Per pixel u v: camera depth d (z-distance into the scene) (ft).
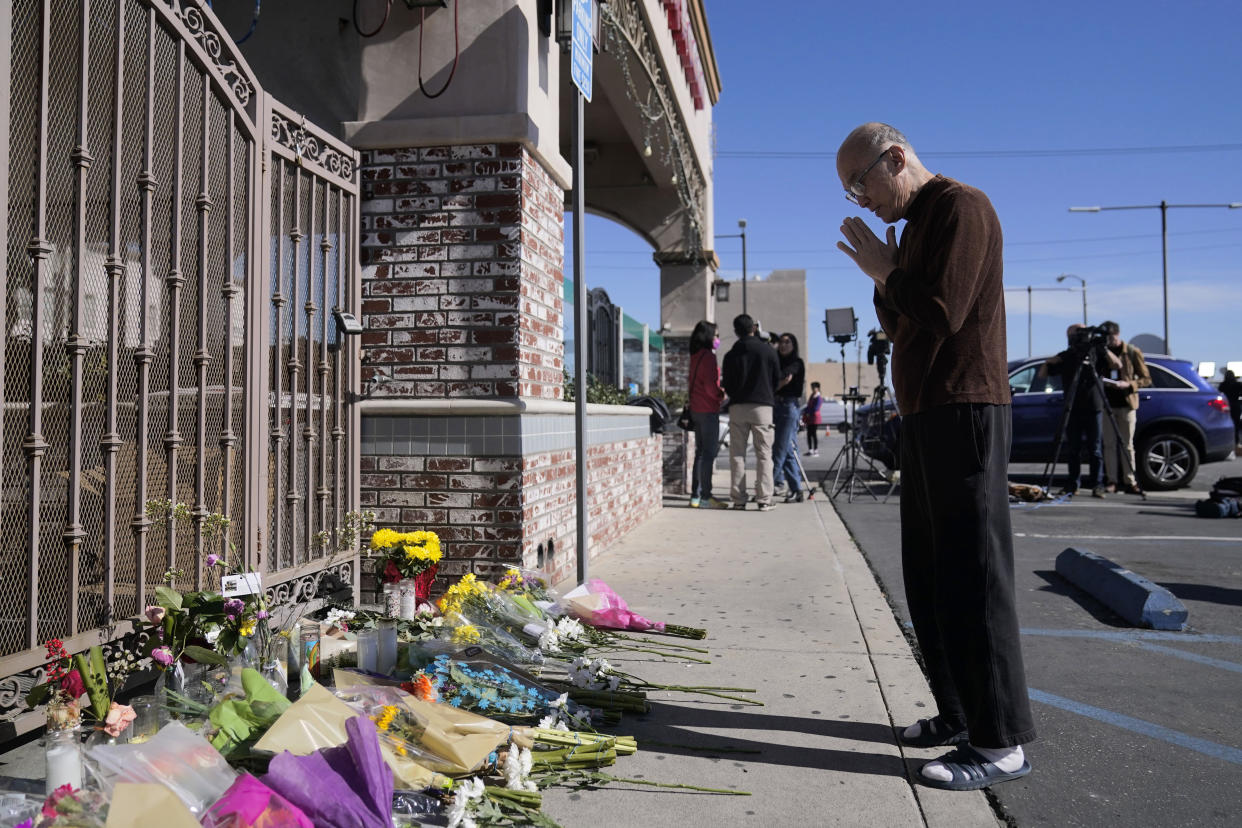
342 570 13.30
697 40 36.65
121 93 8.84
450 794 7.73
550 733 9.07
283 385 12.17
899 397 9.45
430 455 15.10
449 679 9.91
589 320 28.32
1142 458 36.47
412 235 15.62
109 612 8.70
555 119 17.38
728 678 11.78
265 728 7.86
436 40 15.64
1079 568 18.10
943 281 8.36
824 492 36.76
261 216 11.37
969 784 8.54
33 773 8.00
